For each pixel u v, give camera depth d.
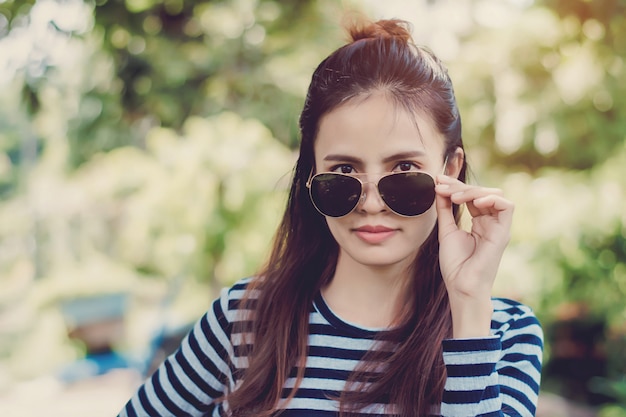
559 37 3.99
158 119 4.08
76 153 4.21
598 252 3.59
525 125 3.99
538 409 3.75
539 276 3.52
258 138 3.68
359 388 1.19
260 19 4.05
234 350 1.36
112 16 3.67
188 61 3.93
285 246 1.39
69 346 6.53
